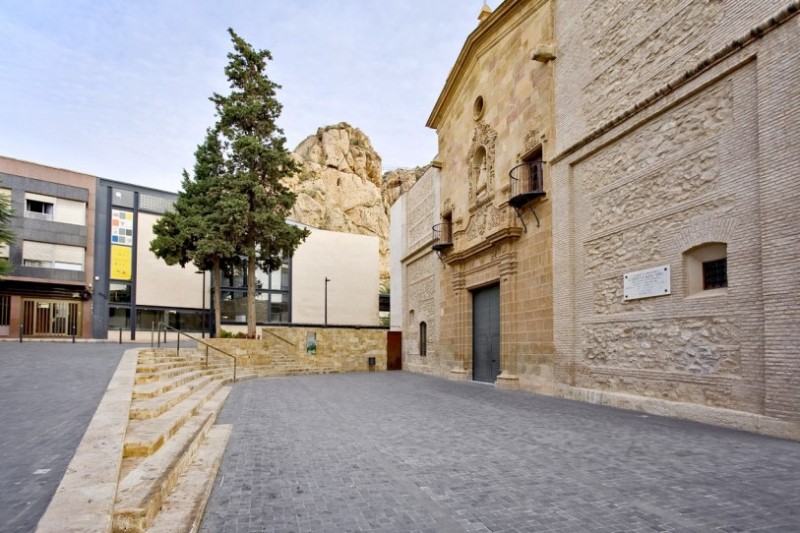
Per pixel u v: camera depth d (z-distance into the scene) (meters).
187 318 40.81
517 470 5.89
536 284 15.27
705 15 9.57
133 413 6.63
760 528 3.99
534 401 12.77
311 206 77.75
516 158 16.84
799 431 7.27
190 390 10.92
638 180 11.22
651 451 6.70
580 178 13.40
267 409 11.27
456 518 4.35
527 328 15.70
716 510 4.41
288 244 26.30
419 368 26.94
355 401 12.95
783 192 7.78
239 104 26.11
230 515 4.43
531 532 4.03
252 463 6.29
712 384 9.02
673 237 10.12
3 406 7.25
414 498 4.89
